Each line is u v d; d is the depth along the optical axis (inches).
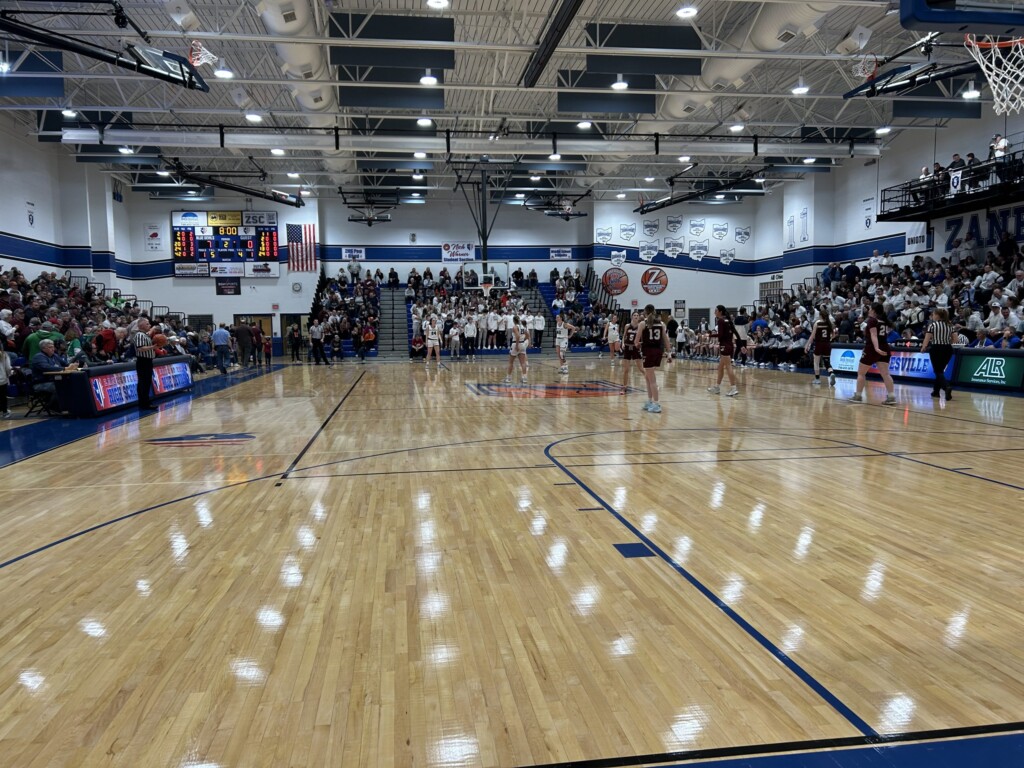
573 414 412.5
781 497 211.6
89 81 695.1
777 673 105.4
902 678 103.7
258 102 777.6
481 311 1141.7
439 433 348.8
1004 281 674.8
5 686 105.0
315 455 294.7
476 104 778.8
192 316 1176.2
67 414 439.8
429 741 88.9
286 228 1182.3
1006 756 84.6
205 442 333.1
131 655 114.7
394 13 457.7
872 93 561.3
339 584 145.2
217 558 163.2
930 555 158.4
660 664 108.7
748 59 514.9
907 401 458.9
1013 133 748.6
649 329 414.6
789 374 705.6
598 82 579.8
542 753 86.0
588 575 147.9
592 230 1280.8
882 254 970.7
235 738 90.4
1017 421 364.2
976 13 200.5
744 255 1310.3
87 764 85.2
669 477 241.4
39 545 175.6
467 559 159.5
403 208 1261.1
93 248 1004.6
